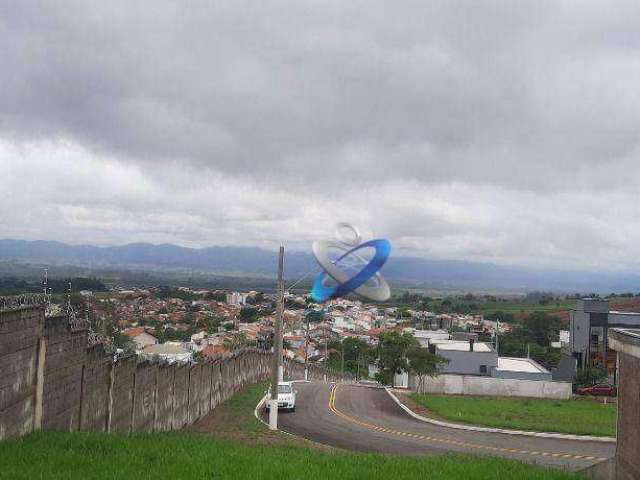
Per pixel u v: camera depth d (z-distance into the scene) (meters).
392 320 174.00
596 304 59.56
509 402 37.47
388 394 39.75
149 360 19.06
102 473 10.75
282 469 12.57
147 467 11.72
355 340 103.56
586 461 19.12
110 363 16.02
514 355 87.75
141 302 159.00
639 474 12.91
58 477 10.11
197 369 25.36
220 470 12.05
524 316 160.62
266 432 22.06
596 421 28.89
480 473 13.83
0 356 11.12
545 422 27.88
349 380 81.19
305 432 23.73
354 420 27.52
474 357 54.72
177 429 22.09
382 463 14.38
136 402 17.91
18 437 11.84
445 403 34.41
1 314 11.10
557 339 107.06
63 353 13.55
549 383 41.59
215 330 120.12
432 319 159.88
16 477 9.88
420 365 41.75
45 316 12.75
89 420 14.91
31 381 12.29
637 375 13.10
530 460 18.95
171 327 117.44
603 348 58.59
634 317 60.06
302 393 39.34
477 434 24.05
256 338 112.12
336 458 14.67
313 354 107.19
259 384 43.22
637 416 13.07
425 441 22.09
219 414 27.50
